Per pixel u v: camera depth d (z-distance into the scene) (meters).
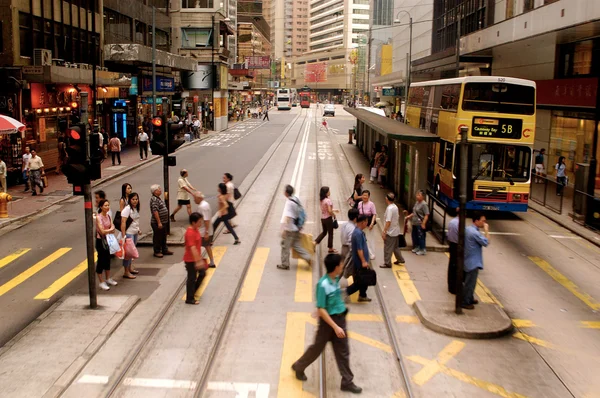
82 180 10.80
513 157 19.91
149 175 29.53
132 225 13.59
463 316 10.84
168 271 13.79
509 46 30.33
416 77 61.56
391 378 8.65
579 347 9.99
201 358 9.16
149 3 49.50
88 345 9.49
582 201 19.86
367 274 11.52
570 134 27.70
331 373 8.77
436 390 8.32
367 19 186.62
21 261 14.72
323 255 15.20
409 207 19.45
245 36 132.12
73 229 18.11
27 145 27.17
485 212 21.92
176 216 19.61
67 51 32.75
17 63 26.95
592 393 8.37
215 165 33.41
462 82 19.69
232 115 83.19
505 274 14.22
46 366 8.75
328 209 14.66
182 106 56.22
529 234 18.56
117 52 37.41
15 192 23.92
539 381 8.70
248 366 8.94
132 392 8.08
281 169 31.89
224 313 11.13
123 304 11.37
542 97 29.89
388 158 26.22
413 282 13.16
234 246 15.95
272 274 13.64
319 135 57.28
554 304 12.19
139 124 45.34
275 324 10.66
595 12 20.03
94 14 35.34
